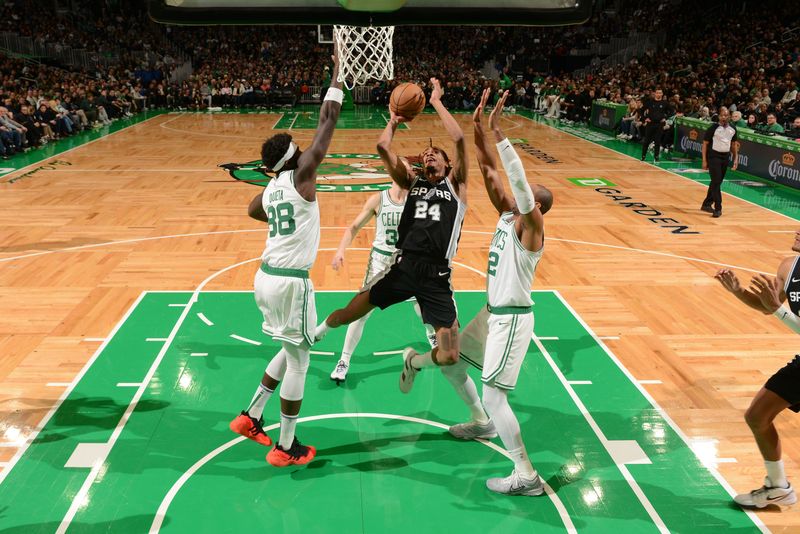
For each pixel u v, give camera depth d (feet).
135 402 17.62
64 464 14.90
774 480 13.62
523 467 13.97
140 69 103.24
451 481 14.64
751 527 13.25
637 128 67.21
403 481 14.61
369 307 15.66
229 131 72.84
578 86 89.30
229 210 37.99
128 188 43.42
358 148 61.16
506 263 13.75
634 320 23.45
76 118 70.54
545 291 26.11
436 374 19.62
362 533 12.92
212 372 19.29
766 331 22.70
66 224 34.60
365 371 19.70
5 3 109.40
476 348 15.17
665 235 34.12
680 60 95.86
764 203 41.32
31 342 20.95
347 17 10.44
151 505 13.60
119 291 25.34
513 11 10.43
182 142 64.34
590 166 53.93
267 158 13.97
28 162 52.11
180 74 112.27
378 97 105.40
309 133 70.85
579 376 19.40
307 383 18.95
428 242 14.85
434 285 14.99
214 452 15.57
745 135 49.78
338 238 32.71
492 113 12.57
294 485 14.38
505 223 14.03
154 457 15.28
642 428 16.79
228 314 23.31
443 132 73.56
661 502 13.99
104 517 13.20
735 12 105.91
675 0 117.60
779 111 59.21
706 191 44.78
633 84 87.81
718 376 19.52
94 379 18.75
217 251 30.45
